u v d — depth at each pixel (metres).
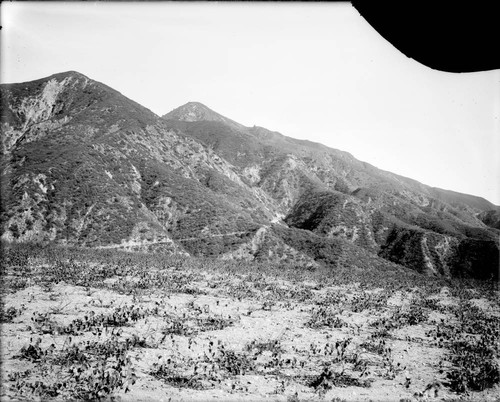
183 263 31.91
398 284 30.91
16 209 50.25
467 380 8.60
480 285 33.03
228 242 67.50
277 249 71.00
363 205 110.81
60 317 11.41
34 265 22.34
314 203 116.25
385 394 7.64
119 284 17.97
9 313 11.05
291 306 16.88
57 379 6.86
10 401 5.82
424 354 10.88
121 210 59.84
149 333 10.51
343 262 73.94
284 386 7.61
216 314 13.70
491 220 176.25
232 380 7.71
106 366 7.69
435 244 88.62
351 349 10.80
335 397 7.23
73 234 51.50
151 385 7.05
